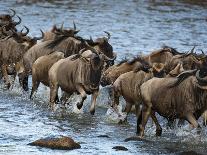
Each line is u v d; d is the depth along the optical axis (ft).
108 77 197.77
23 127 177.68
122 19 480.23
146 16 503.20
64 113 197.98
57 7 554.46
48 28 416.87
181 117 162.61
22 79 232.32
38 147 155.02
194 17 500.74
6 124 180.75
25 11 517.14
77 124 183.83
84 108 206.18
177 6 574.97
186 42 369.30
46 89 231.91
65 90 197.98
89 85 190.70
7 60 239.09
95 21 463.83
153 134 171.94
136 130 177.68
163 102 163.22
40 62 209.56
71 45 219.61
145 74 178.81
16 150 152.25
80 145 157.48
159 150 155.02
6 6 550.77
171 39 380.78
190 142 162.50
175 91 161.58
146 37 386.93
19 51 238.48
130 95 181.88
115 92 186.91
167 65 187.93
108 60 192.44
